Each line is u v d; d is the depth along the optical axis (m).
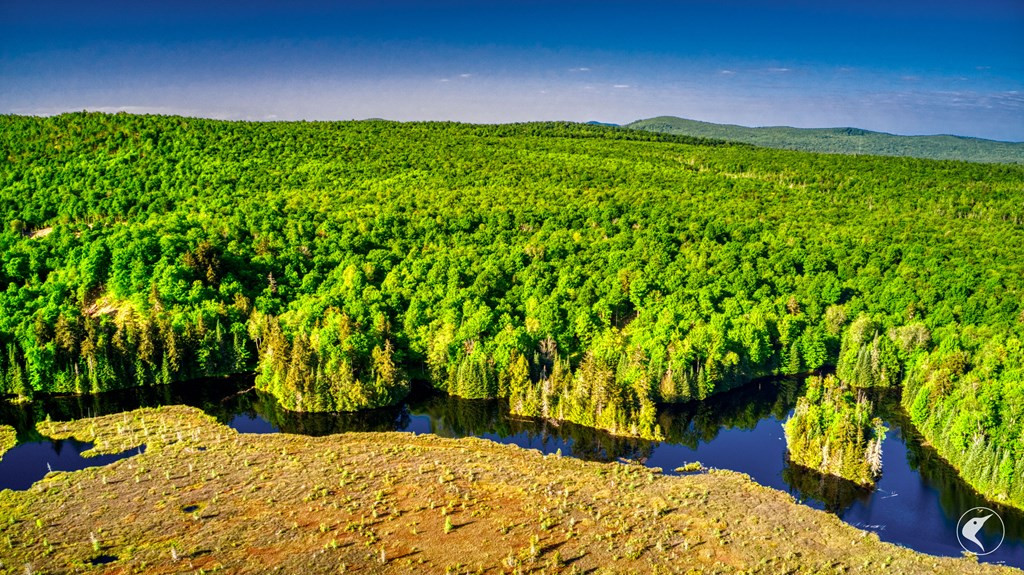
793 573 70.38
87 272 144.50
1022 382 107.25
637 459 102.62
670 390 121.62
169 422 110.00
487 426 113.88
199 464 93.12
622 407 111.81
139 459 94.75
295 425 112.81
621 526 77.88
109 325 128.38
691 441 110.06
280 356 122.81
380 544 72.69
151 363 126.00
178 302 138.88
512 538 74.56
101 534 73.94
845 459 96.69
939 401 111.62
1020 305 150.00
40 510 79.50
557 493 86.12
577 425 113.69
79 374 121.12
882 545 78.12
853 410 101.00
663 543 74.81
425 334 135.00
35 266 148.25
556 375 118.44
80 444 101.25
